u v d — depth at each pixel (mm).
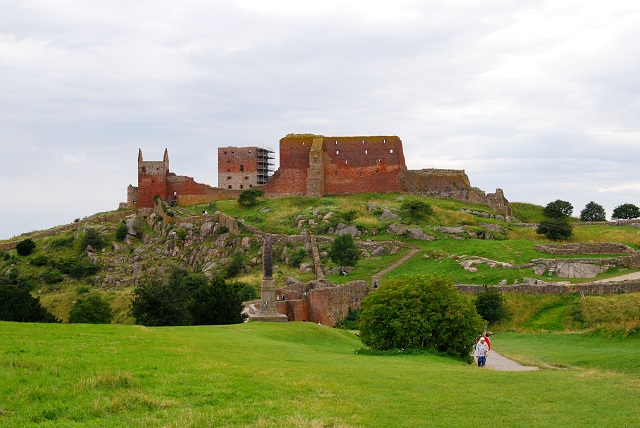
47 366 28625
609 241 122125
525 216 160000
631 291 87062
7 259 149875
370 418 23828
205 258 131375
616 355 51406
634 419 24469
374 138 161500
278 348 44062
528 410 25922
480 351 48469
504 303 87938
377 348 53750
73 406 23594
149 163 165250
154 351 35875
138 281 127375
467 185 156750
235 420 22906
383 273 107750
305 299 86188
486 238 127125
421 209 136375
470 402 27219
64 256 148000
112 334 41625
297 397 26641
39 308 85062
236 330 53156
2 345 33875
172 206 165500
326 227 132875
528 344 68688
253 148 179250
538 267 100812
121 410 23656
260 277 109625
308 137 163250
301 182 161875
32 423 21719
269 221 140750
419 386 30719
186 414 23203
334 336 61281
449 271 104000
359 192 160500
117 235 153875
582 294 87562
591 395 29297
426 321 52750
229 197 169625
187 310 75875
